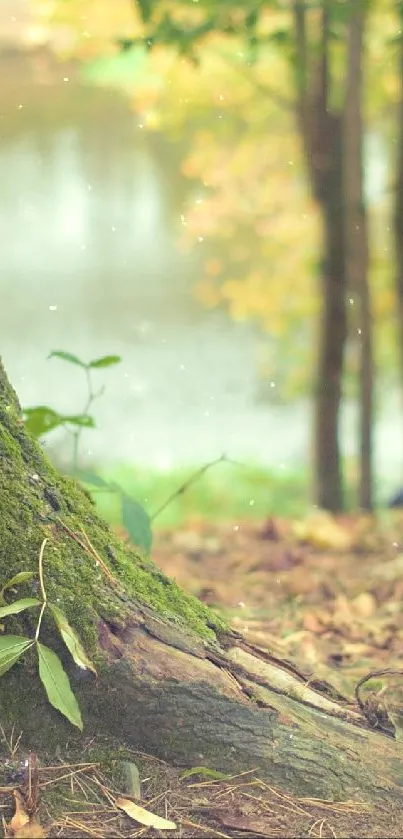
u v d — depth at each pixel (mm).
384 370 11625
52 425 3088
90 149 21609
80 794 2062
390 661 3248
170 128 11352
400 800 2152
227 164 11336
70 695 2070
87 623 2162
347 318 8531
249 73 9617
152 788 2102
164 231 20438
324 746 2193
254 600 4059
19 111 21000
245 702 2197
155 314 17375
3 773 2072
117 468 11242
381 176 11922
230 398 14539
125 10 8820
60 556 2205
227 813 2061
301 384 12000
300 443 13086
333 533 5574
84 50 9414
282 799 2107
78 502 2361
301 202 11328
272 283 11734
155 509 9625
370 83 9219
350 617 3734
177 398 14539
